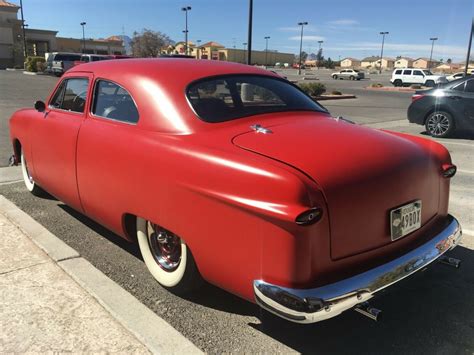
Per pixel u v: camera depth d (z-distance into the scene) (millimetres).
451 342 2893
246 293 2619
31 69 42000
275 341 2863
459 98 10500
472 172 7203
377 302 3340
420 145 3186
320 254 2436
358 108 19078
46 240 4160
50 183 4504
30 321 2959
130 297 3244
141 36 67750
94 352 2680
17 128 5176
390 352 2785
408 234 2896
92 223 4746
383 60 150250
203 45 115500
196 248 2822
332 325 3053
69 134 3965
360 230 2588
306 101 3807
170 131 3074
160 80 3336
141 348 2725
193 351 2709
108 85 3723
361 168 2613
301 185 2352
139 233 3469
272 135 2902
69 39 79062
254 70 3834
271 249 2416
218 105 3242
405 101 23609
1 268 3643
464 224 4875
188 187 2777
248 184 2486
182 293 3320
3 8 63812
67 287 3377
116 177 3369
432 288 3545
